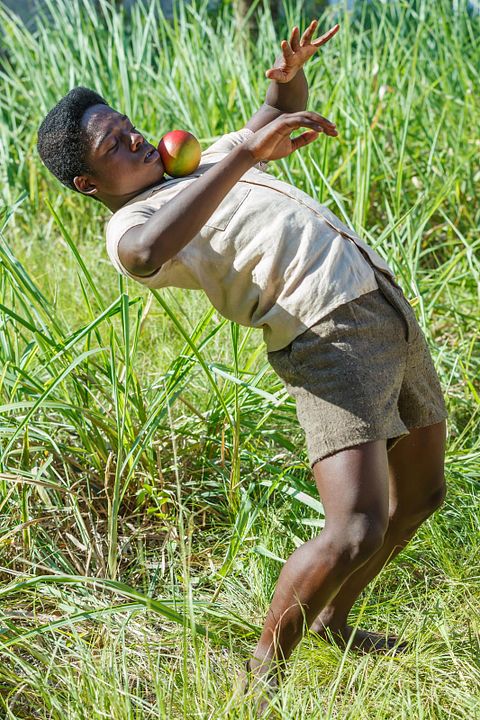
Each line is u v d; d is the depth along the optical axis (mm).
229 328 9500
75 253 7238
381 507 4934
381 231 11758
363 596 6355
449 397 8422
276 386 8086
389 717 5148
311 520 6824
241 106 12414
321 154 11961
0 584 6551
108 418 7469
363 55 14195
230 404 7781
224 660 5785
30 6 20062
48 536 6836
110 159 5344
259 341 9477
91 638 5953
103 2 14852
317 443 5035
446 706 5324
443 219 11961
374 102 12516
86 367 7621
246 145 4820
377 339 5086
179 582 6570
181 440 7785
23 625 6137
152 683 5480
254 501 7328
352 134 12328
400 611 6211
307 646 5789
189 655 5750
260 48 14156
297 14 14625
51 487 6543
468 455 7598
